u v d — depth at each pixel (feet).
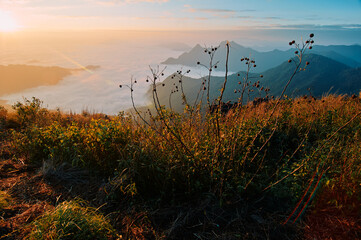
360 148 9.30
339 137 11.19
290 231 6.51
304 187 7.66
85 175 9.85
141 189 8.56
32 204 7.90
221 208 7.47
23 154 11.83
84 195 8.57
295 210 6.80
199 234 6.62
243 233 6.55
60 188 8.96
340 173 8.05
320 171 8.21
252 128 10.32
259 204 7.62
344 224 6.48
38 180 9.50
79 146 10.78
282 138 11.15
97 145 10.71
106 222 6.64
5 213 7.22
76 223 6.22
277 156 10.28
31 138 12.31
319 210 6.98
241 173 8.36
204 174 8.47
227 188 7.82
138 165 8.89
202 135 9.61
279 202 7.65
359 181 7.20
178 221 7.11
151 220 7.26
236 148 9.11
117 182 8.41
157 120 9.28
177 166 8.37
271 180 8.54
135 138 10.34
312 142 11.37
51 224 6.19
